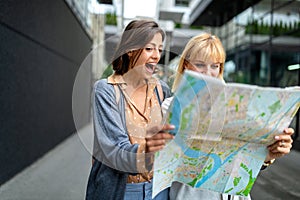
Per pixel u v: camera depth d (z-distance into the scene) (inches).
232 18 498.0
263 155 41.7
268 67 358.6
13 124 150.9
